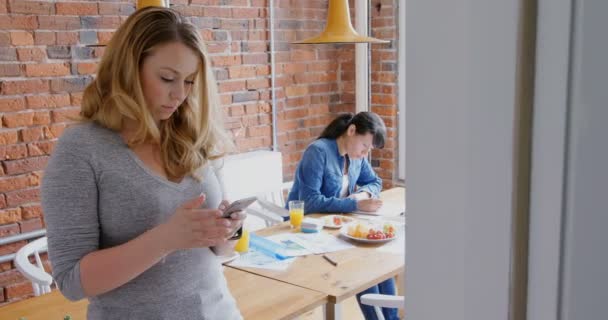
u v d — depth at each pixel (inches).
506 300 15.5
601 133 14.6
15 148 112.7
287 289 75.6
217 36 139.0
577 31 13.8
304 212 110.5
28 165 114.7
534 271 15.3
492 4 14.6
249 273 81.4
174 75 49.8
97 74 50.3
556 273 15.0
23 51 111.6
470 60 15.2
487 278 15.8
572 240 14.7
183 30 50.4
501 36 14.5
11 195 113.1
